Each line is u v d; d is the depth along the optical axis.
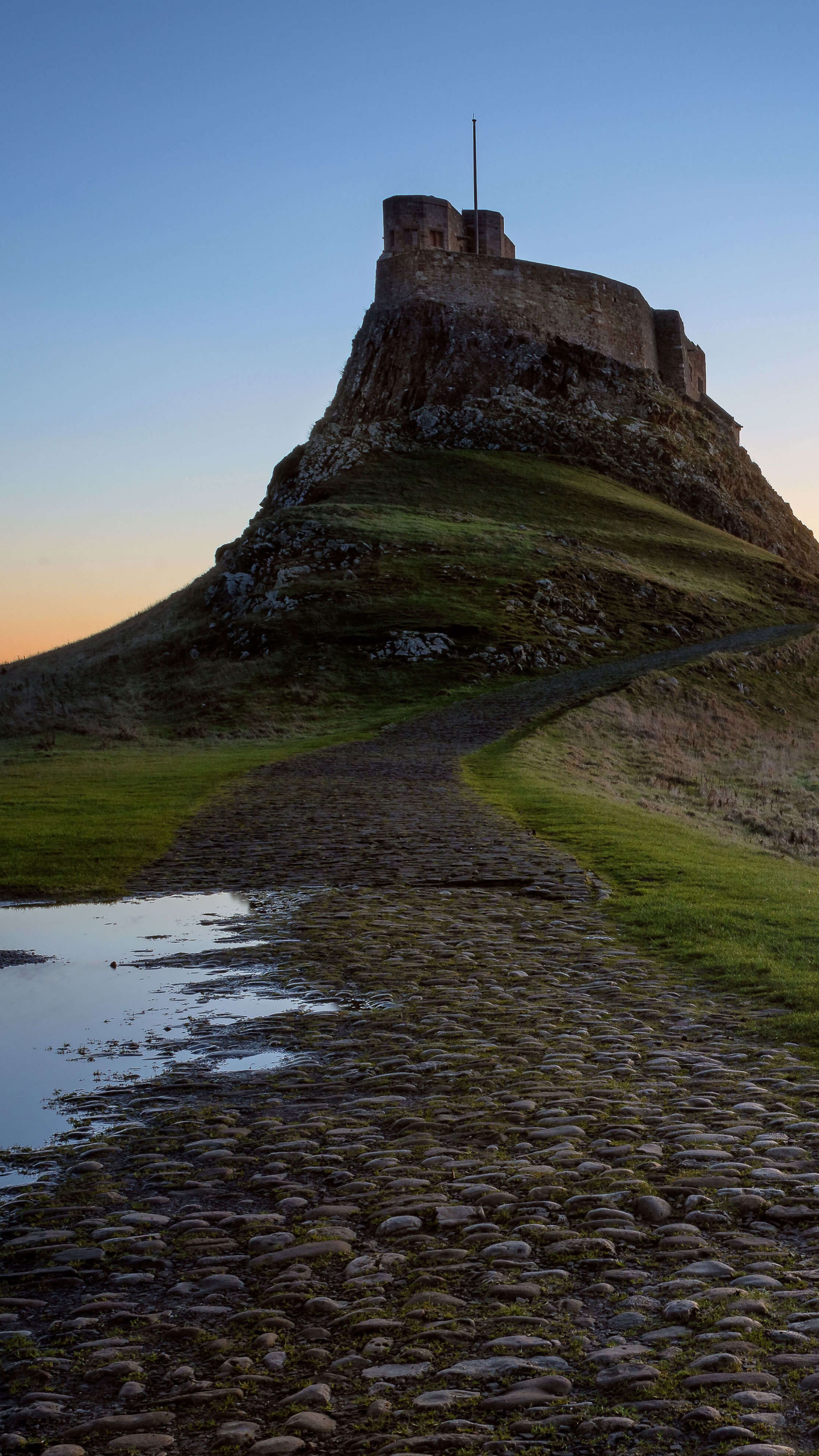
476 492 90.25
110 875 16.00
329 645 55.72
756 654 56.97
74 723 45.97
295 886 14.89
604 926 12.26
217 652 59.00
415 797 23.81
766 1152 6.05
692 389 129.00
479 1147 6.25
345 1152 6.24
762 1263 4.80
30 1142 6.59
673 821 22.89
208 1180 5.93
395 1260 4.94
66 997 9.86
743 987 9.57
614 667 54.53
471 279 113.81
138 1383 4.06
